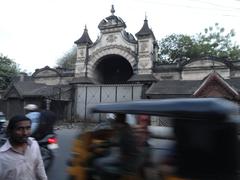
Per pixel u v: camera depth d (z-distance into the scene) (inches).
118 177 243.6
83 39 1571.1
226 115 168.1
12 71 2167.8
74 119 1462.8
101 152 288.4
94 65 1550.2
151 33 1440.7
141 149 220.5
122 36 1496.1
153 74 1445.6
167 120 196.4
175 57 2069.4
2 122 764.6
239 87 1201.4
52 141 425.7
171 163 189.8
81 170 305.3
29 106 449.4
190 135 179.5
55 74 1678.2
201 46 1963.6
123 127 238.4
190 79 1385.3
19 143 164.2
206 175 171.2
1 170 160.1
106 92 1469.0
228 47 1975.9
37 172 170.4
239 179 162.4
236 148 165.8
